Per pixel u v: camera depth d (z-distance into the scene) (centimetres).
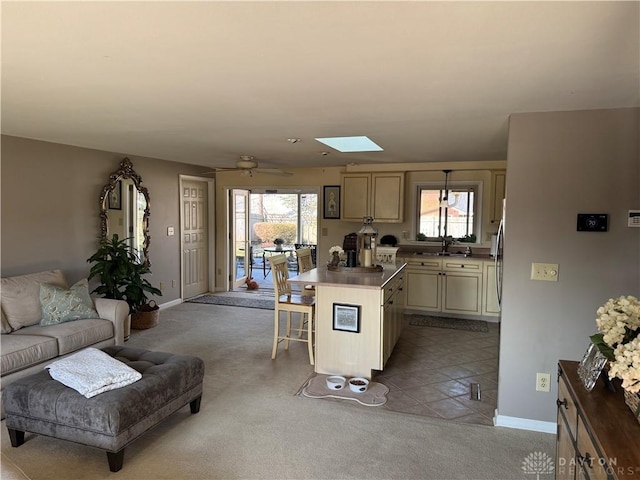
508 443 279
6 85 227
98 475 242
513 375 297
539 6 131
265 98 250
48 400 250
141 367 291
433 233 655
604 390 174
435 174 645
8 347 313
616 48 166
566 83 213
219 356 437
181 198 666
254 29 151
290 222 1029
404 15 139
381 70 197
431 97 244
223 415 314
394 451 270
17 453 263
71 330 360
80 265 486
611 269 274
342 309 381
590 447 147
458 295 592
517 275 290
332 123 322
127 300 498
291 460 258
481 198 628
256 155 526
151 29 153
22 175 418
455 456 264
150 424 266
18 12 139
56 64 192
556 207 279
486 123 316
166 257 639
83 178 486
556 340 287
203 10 136
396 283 445
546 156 279
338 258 467
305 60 184
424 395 353
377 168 640
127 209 553
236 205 789
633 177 266
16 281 377
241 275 820
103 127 350
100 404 241
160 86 227
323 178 695
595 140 270
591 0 127
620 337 160
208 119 312
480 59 180
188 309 632
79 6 134
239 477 242
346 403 335
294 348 463
